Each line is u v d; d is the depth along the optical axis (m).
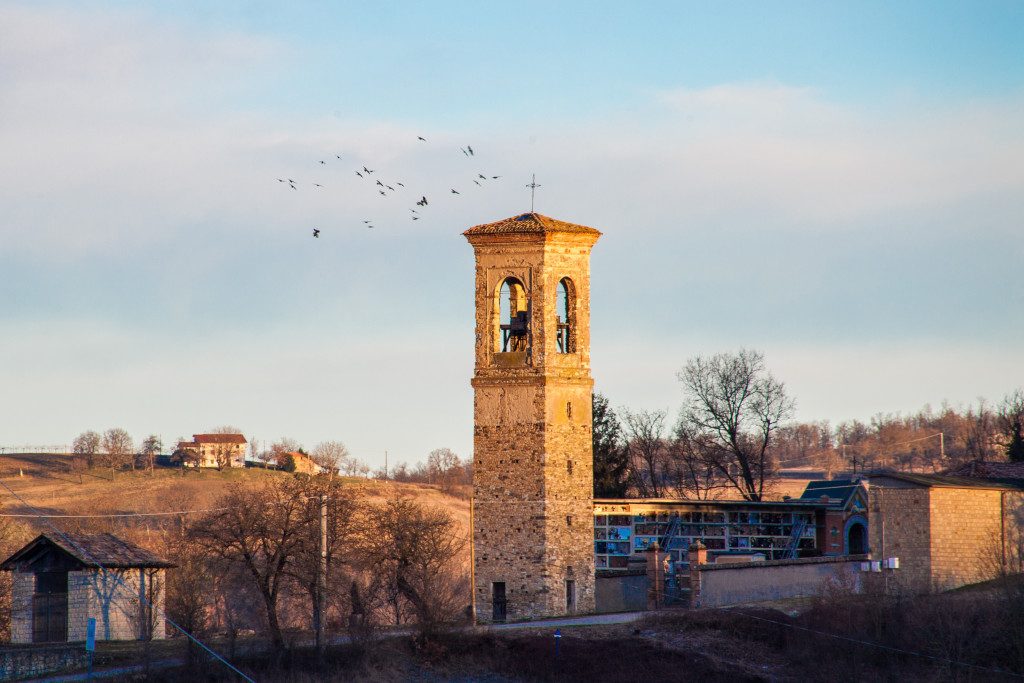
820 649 88.12
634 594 107.25
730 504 114.19
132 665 88.81
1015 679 84.00
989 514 105.94
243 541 95.44
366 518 111.31
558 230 102.44
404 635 95.81
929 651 86.75
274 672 87.75
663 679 85.88
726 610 95.44
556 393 102.38
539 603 100.69
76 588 99.06
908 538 103.94
